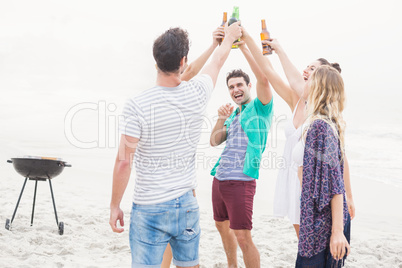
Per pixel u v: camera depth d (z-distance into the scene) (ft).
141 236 7.45
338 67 11.98
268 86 11.94
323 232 7.57
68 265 12.28
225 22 11.03
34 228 15.88
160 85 7.66
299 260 7.72
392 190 28.99
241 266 13.20
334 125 7.79
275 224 19.26
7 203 20.22
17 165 14.60
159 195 7.39
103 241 15.11
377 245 16.20
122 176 7.30
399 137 64.95
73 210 19.97
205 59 10.12
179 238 7.72
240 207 11.50
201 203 23.45
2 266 11.60
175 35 7.54
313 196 7.57
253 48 11.43
